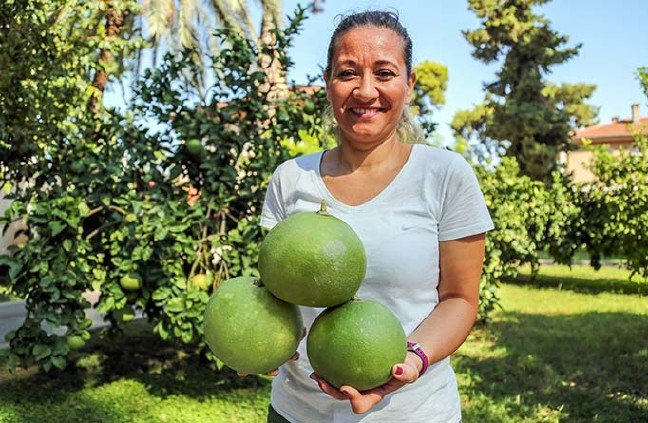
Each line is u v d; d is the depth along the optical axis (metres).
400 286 1.84
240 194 5.95
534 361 6.70
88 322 5.32
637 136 11.70
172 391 5.70
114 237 5.33
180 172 5.82
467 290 1.90
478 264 1.91
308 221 1.53
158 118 5.94
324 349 1.50
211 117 5.96
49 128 6.10
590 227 12.15
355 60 1.84
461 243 1.89
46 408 5.20
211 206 5.70
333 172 2.05
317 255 1.47
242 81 5.94
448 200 1.90
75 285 5.24
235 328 1.54
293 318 1.58
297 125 6.18
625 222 11.45
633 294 12.23
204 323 1.62
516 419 4.95
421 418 1.85
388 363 1.48
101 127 5.99
